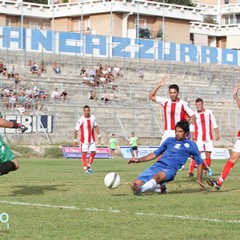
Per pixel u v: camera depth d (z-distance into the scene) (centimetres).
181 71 10906
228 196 2683
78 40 10375
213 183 2886
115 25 12294
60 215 2116
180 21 13262
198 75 11012
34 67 9338
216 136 4109
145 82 10181
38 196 2659
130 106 8881
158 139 8431
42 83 8938
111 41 10706
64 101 8594
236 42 14962
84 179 3594
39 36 10044
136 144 7381
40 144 7575
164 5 12825
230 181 3497
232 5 16012
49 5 12644
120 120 8569
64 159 6712
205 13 15775
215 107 10038
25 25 12381
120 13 12356
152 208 2284
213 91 10762
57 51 10175
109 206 2328
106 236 1766
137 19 12188
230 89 11006
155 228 1889
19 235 1770
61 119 8050
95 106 8475
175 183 3338
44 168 4850
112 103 8981
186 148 2694
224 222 1995
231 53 12112
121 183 3312
